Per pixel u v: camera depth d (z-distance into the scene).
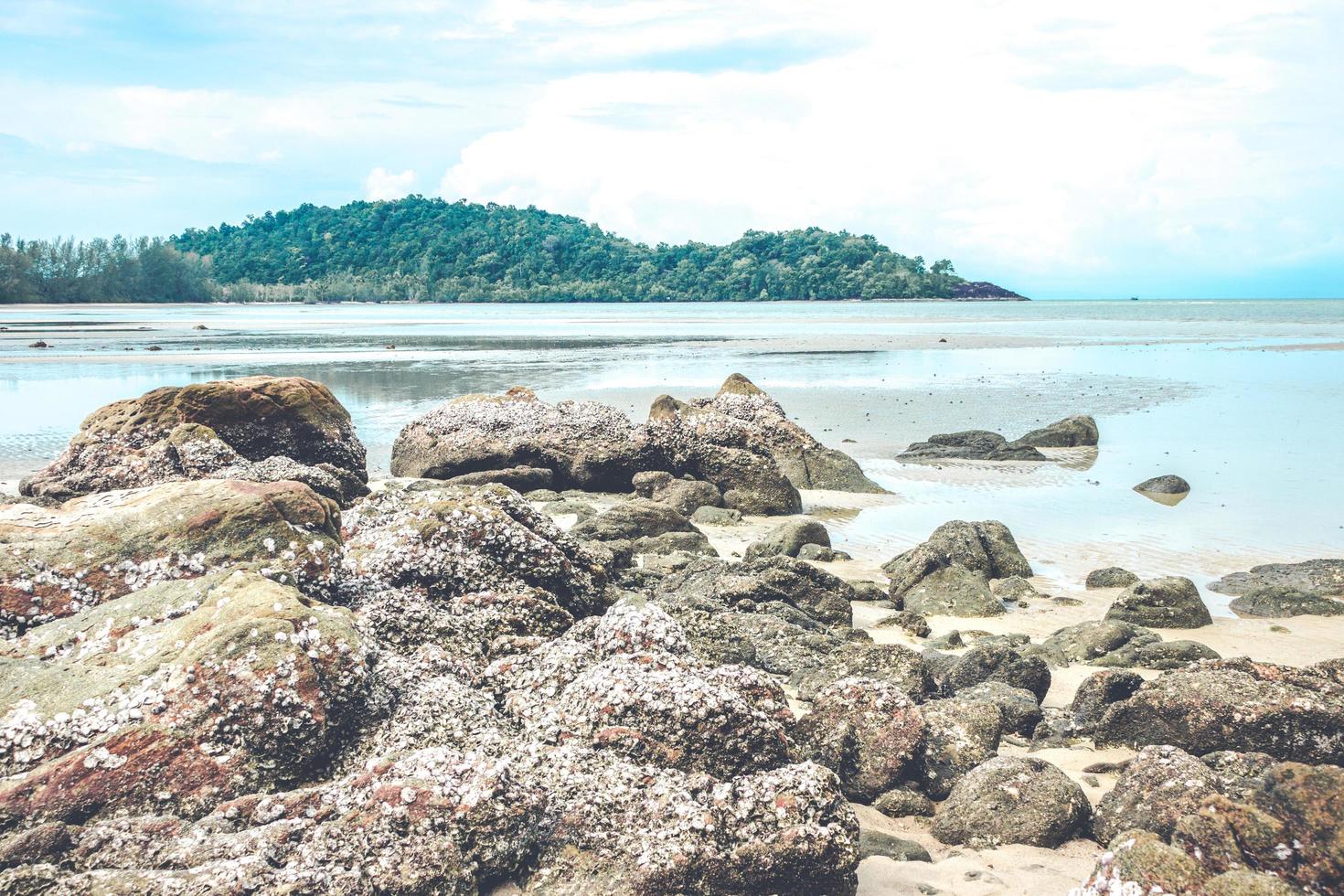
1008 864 8.35
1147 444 31.50
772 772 8.48
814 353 65.25
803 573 15.89
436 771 7.82
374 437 32.12
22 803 7.89
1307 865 6.49
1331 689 10.31
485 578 12.80
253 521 11.09
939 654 13.38
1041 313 161.62
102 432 22.80
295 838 7.48
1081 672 13.38
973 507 23.73
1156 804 8.47
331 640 9.16
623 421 27.02
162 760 8.26
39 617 10.08
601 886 7.51
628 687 9.05
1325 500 23.81
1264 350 68.00
